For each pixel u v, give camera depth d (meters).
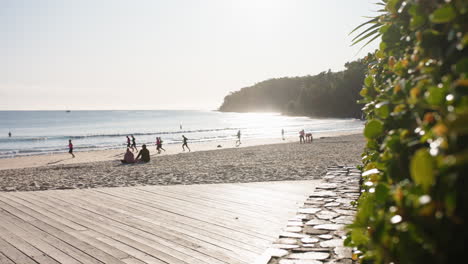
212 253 4.87
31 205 8.27
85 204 8.23
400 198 0.98
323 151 24.52
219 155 24.98
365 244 1.40
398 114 1.29
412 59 1.32
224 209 7.38
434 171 0.81
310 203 6.04
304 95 156.50
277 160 19.19
